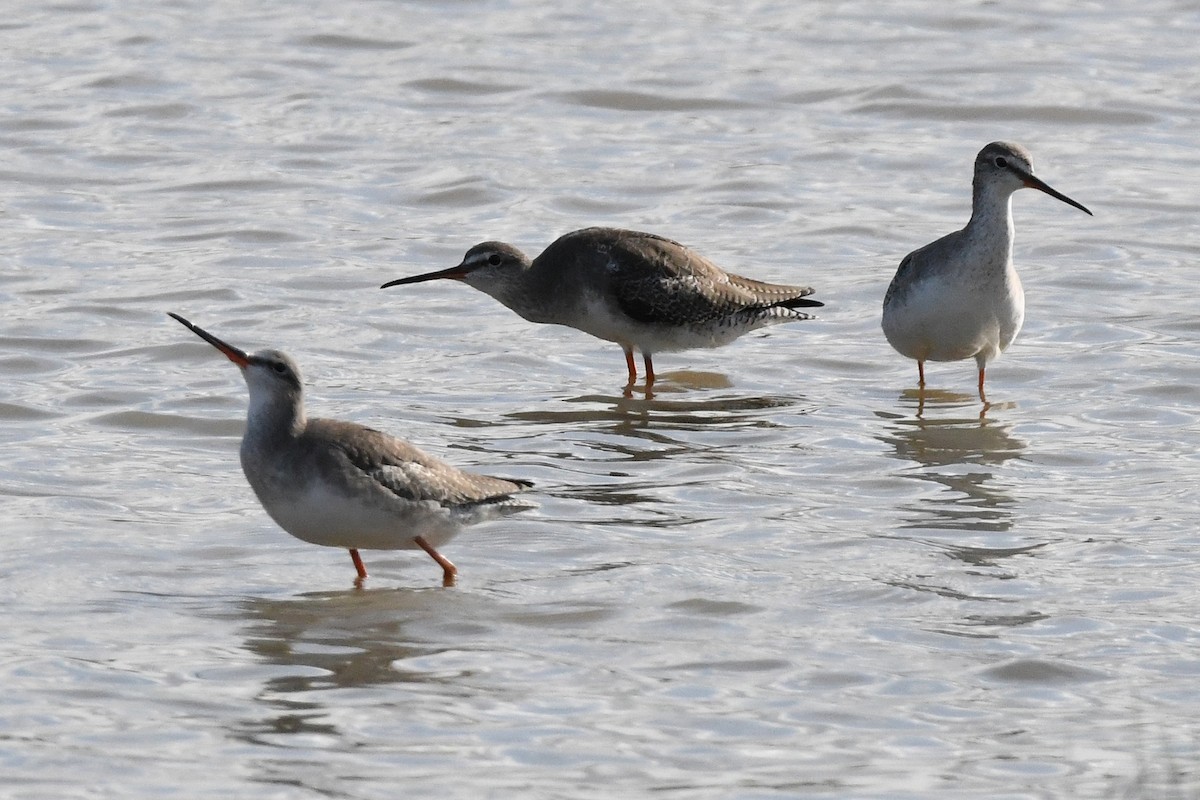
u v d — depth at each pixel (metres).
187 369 18.97
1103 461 16.27
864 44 33.22
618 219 24.95
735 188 26.22
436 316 21.27
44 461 16.09
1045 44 33.09
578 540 14.27
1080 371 19.05
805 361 19.83
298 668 11.82
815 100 30.33
